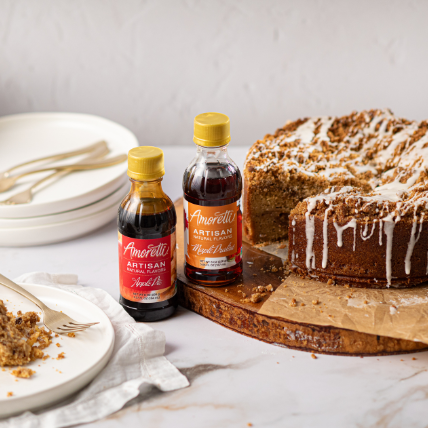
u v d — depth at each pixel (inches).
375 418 32.1
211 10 55.7
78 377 32.3
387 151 43.1
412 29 55.5
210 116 35.6
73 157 45.8
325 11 55.2
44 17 55.7
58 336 34.5
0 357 33.0
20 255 41.4
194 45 57.2
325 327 34.6
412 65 57.1
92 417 31.9
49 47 57.0
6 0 54.8
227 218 36.2
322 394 33.0
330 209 37.1
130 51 57.5
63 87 58.9
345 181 41.1
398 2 54.6
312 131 45.3
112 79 58.6
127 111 60.2
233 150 51.1
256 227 41.8
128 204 35.1
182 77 58.6
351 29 55.9
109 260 41.0
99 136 48.7
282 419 32.0
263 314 35.2
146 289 35.8
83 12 55.6
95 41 56.9
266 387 33.3
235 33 56.6
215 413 32.3
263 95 59.2
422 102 58.5
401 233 36.6
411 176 40.3
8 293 37.3
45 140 48.2
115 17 55.9
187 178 36.3
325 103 59.3
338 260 37.4
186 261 37.4
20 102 59.4
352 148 43.8
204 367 34.2
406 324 34.6
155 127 61.1
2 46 56.7
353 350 34.8
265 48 57.1
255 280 37.9
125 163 45.3
